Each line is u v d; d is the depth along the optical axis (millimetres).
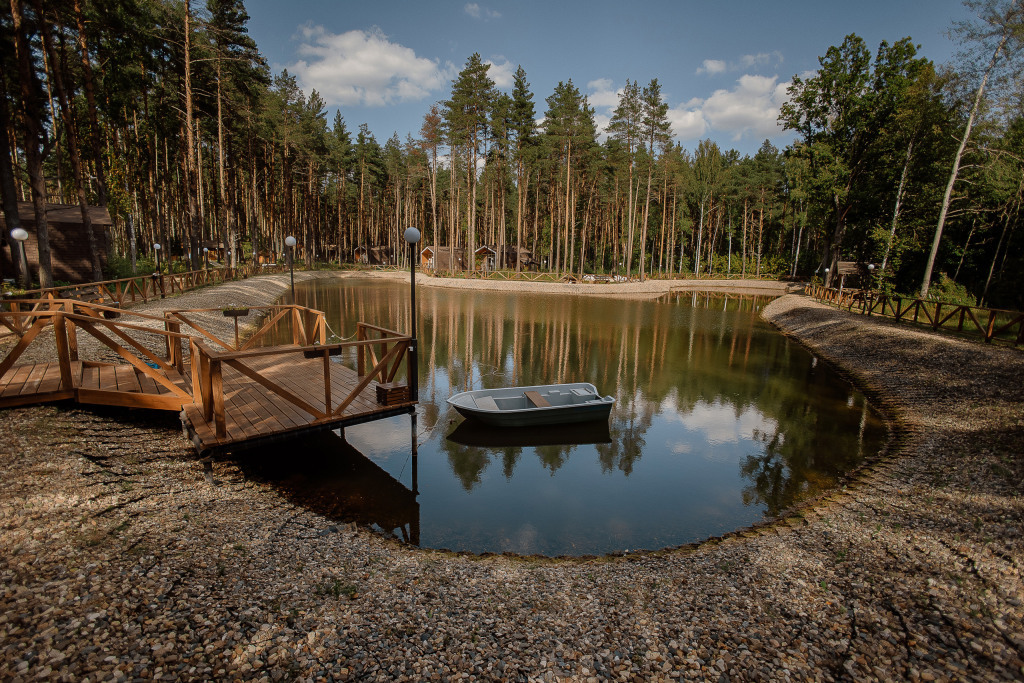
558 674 3523
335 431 9625
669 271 64375
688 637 4027
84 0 20422
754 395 12953
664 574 5152
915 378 12930
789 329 23984
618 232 64375
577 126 45125
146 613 3646
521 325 23641
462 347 18188
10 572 3820
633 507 7059
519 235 49875
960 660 3752
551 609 4422
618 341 20125
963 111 23516
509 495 7363
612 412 11477
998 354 12789
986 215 26047
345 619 3977
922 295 24406
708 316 29047
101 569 4078
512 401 10828
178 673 3117
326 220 68375
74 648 3178
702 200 64062
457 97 45469
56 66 17109
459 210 63406
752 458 8867
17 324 10578
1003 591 4582
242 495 6285
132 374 8227
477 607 4391
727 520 6695
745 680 3525
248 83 35844
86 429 6781
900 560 5242
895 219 29906
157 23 26719
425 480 7750
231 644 3471
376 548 5484
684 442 9656
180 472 6473
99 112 30984
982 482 6992
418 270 57844
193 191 26766
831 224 40031
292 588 4328
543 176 56781
